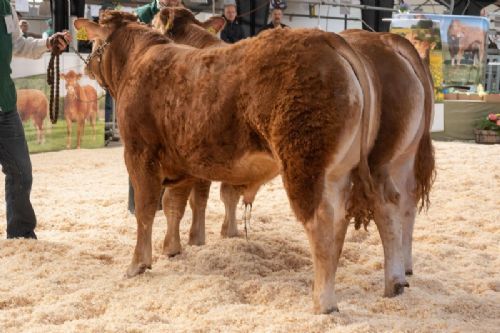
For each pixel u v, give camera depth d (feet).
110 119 47.96
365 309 15.20
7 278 17.35
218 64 15.60
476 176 32.96
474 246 21.62
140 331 13.42
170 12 22.30
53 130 42.47
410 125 15.80
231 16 39.09
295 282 16.97
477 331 13.82
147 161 17.70
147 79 17.33
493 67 63.93
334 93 13.64
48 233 22.59
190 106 15.99
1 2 19.94
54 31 41.32
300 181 13.93
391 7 59.98
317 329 13.56
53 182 32.53
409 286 16.71
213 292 15.88
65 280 17.16
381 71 15.52
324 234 14.12
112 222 24.22
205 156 15.97
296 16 57.67
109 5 50.42
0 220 24.31
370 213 14.67
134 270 17.75
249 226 23.80
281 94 13.98
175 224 19.72
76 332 13.25
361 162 14.14
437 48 49.44
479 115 51.01
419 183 17.02
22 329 13.71
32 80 40.78
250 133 14.97
